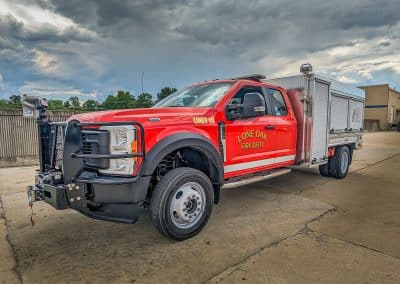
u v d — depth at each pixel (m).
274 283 2.68
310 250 3.32
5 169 9.38
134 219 3.26
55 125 3.77
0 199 5.62
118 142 3.22
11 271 2.95
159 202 3.38
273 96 5.36
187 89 5.16
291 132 5.59
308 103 5.76
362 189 6.12
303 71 5.71
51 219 4.44
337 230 3.90
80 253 3.33
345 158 7.32
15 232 3.96
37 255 3.29
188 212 3.62
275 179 7.11
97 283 2.73
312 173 7.84
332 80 6.45
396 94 42.28
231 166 4.37
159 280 2.77
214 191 4.25
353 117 7.71
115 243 3.58
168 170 3.89
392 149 13.71
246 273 2.86
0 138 9.81
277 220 4.29
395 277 2.78
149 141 3.33
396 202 5.18
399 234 3.77
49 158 3.95
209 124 3.99
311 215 4.50
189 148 3.88
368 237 3.68
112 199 3.17
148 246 3.48
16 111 10.04
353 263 3.03
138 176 3.19
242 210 4.75
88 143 3.37
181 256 3.22
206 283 2.71
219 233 3.83
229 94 4.46
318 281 2.71
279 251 3.31
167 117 3.64
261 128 4.83
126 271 2.93
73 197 3.21
